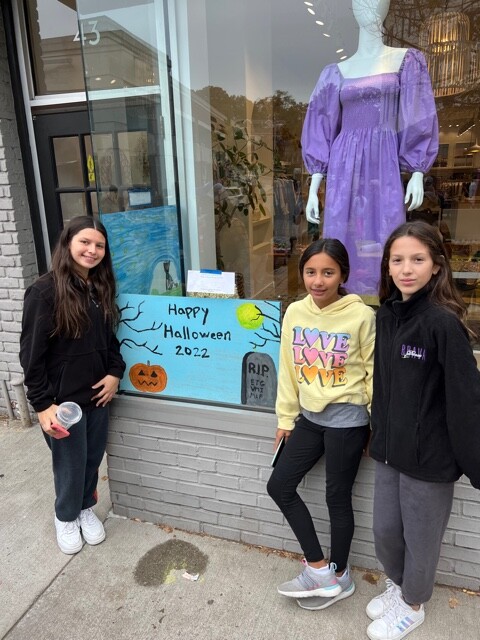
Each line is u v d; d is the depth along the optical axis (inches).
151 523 96.5
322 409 69.7
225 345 83.0
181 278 98.2
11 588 81.3
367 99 79.2
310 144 86.0
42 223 133.7
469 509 73.9
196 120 98.3
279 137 94.1
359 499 79.3
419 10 80.4
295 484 72.9
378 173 79.8
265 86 93.8
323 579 73.1
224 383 84.8
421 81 77.4
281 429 75.4
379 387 63.5
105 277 83.8
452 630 70.7
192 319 84.0
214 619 74.3
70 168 129.5
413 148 78.3
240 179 98.3
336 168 82.6
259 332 80.4
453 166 83.4
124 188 93.7
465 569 76.6
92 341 81.5
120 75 91.7
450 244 84.8
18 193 128.0
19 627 74.0
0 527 96.0
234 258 100.7
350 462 70.2
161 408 88.9
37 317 75.0
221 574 82.8
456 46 81.4
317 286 66.7
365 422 70.2
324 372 69.5
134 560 86.7
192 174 99.7
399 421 60.0
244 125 96.8
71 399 81.4
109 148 92.0
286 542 86.9
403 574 68.8
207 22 94.4
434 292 57.9
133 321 88.0
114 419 93.6
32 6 122.1
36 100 126.6
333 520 72.8
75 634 72.6
